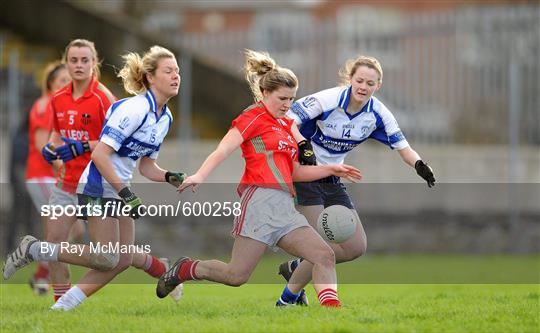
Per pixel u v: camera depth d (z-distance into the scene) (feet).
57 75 119.44
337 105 92.58
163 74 86.74
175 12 407.23
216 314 87.61
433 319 81.76
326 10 433.89
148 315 86.94
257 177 84.38
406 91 203.10
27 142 165.68
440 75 202.18
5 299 107.24
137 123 86.22
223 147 83.56
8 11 255.50
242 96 228.84
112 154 87.56
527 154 200.44
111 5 336.70
